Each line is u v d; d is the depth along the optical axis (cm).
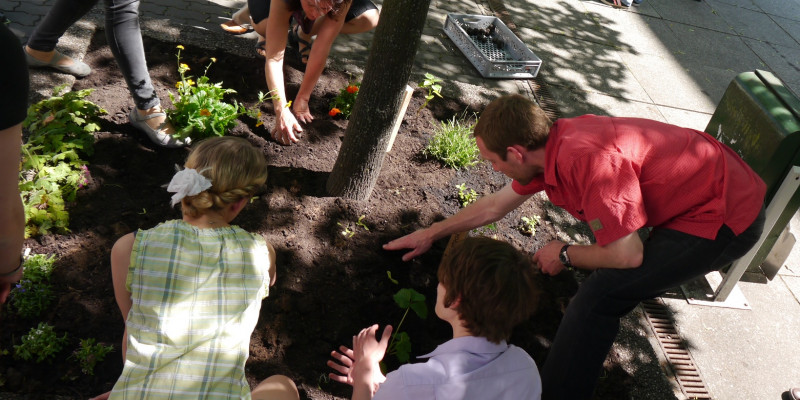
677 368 344
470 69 552
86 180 347
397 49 316
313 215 365
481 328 187
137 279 202
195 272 205
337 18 380
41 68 412
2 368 263
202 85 396
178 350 196
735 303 392
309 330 308
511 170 253
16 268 194
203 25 505
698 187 240
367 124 345
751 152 370
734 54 708
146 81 362
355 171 366
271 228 351
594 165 224
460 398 180
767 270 411
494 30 611
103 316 290
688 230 246
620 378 328
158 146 385
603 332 271
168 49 463
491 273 183
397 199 394
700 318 379
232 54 477
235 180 212
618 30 700
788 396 327
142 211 343
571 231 409
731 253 251
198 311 202
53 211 318
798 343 377
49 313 285
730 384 342
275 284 323
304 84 413
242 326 208
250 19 498
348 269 341
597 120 243
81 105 365
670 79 625
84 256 312
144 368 194
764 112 363
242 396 200
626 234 224
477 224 328
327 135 429
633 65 633
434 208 393
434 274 350
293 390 238
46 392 258
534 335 335
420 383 180
